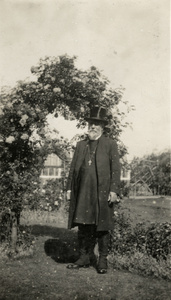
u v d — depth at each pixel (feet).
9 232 16.99
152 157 62.59
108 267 15.26
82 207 14.61
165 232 15.67
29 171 17.39
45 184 35.42
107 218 14.52
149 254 15.69
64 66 17.30
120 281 13.41
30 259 16.37
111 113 17.98
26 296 11.71
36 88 17.21
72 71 17.42
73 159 15.89
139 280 13.53
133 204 42.86
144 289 12.53
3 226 17.33
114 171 14.94
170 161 62.23
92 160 15.06
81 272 14.56
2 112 16.61
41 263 15.75
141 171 59.11
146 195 58.44
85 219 14.52
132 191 56.90
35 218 28.68
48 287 12.65
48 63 17.37
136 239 16.38
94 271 14.75
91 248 16.99
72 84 17.31
